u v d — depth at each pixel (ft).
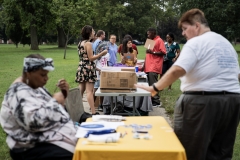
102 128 10.02
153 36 26.12
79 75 20.18
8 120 9.14
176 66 9.59
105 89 15.75
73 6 83.66
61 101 9.93
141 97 21.45
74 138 9.59
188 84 10.07
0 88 33.83
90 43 19.80
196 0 97.76
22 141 9.14
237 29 95.55
